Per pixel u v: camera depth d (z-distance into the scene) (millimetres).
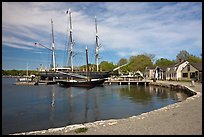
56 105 23562
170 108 13352
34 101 27203
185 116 10758
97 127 9234
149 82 61000
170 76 69000
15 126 13992
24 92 41281
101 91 42531
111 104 24078
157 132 8172
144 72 96688
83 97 31875
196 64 52688
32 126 14008
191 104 14828
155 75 83500
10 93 39156
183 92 35438
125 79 71688
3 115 17641
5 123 14797
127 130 8617
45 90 46562
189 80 54406
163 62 107750
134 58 102562
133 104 23922
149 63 101250
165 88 46250
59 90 46344
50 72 78688
